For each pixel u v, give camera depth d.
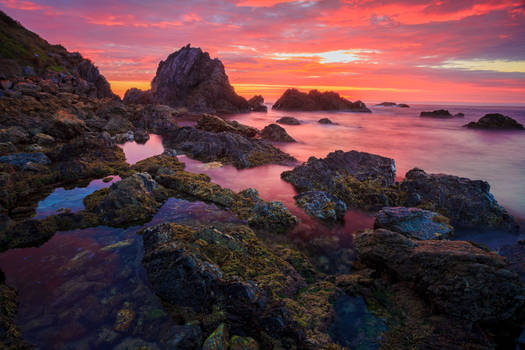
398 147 38.22
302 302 8.95
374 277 10.67
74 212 14.82
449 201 16.59
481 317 8.00
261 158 27.88
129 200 14.88
